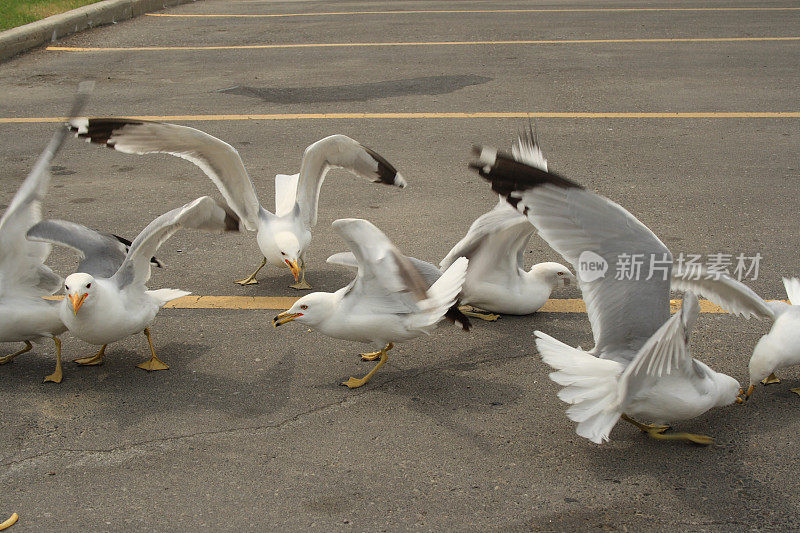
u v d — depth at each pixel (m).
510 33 15.45
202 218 5.52
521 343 5.72
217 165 6.50
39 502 4.14
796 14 16.52
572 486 4.22
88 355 5.62
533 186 4.19
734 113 10.57
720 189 8.23
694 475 4.29
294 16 18.08
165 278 6.75
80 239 5.51
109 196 8.38
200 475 4.35
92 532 3.93
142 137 6.20
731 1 18.33
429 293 4.94
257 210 6.51
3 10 16.25
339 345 5.73
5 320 5.13
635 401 4.24
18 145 9.84
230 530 3.94
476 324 6.02
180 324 6.04
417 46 14.56
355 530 3.92
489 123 10.42
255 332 5.90
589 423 4.05
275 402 5.04
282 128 10.38
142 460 4.48
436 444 4.59
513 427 4.75
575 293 6.56
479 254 5.80
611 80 12.16
